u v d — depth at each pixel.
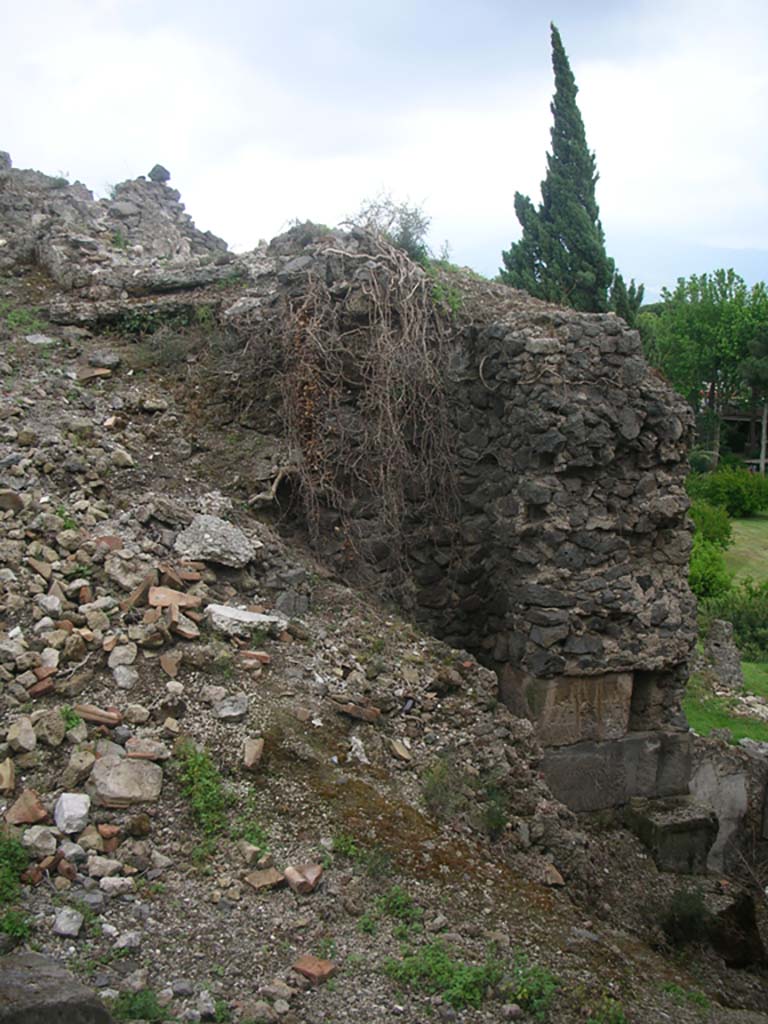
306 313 8.54
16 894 4.37
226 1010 4.03
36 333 9.23
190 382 8.87
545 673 7.70
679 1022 4.80
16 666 5.55
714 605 20.64
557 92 24.62
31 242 10.75
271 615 6.88
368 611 7.51
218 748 5.47
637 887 7.42
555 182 24.77
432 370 8.54
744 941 7.15
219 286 9.83
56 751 5.16
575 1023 4.47
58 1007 3.37
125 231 11.78
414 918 4.85
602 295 24.38
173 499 7.51
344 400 8.50
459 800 6.06
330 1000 4.23
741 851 8.84
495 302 8.98
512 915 5.21
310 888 4.77
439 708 6.76
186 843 4.92
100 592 6.30
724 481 35.91
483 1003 4.42
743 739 11.38
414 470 8.52
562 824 6.56
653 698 8.28
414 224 9.45
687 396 46.84
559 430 7.63
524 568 7.86
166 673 5.84
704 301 47.19
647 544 8.12
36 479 7.13
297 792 5.39
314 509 8.21
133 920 4.42
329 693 6.31
